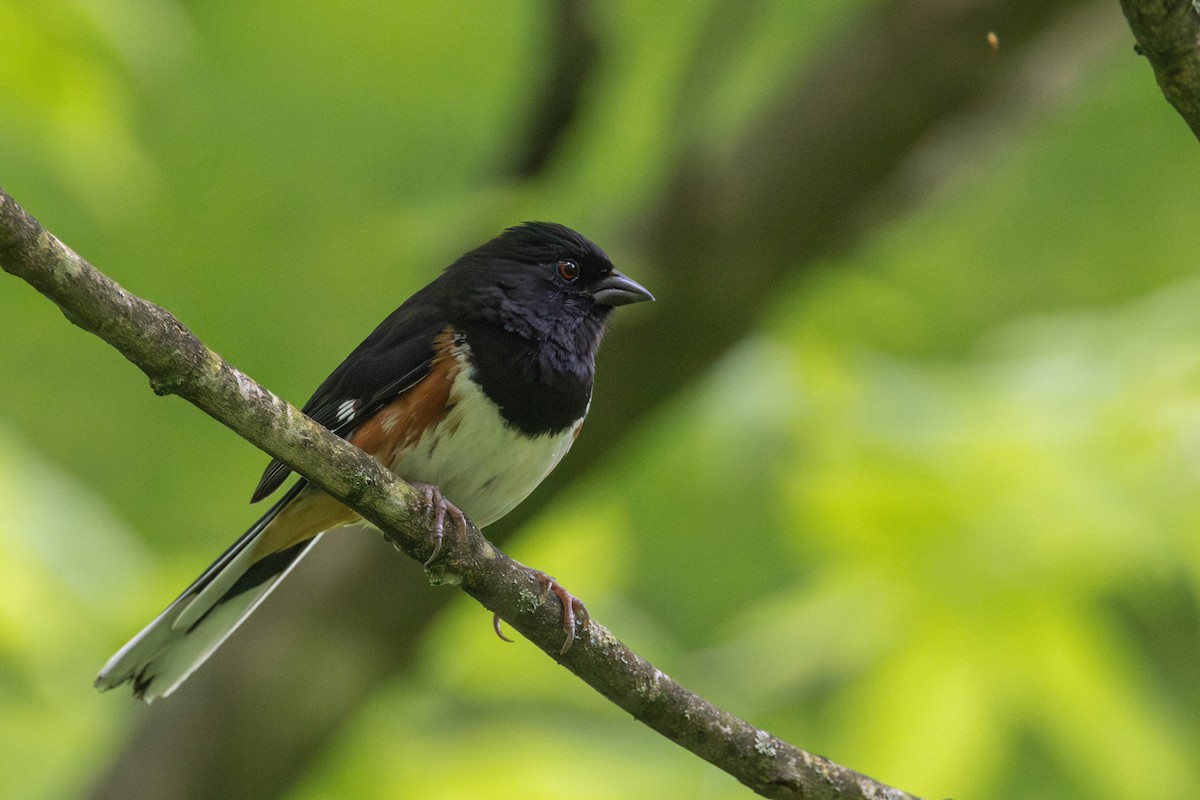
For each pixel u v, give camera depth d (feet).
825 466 32.78
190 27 38.06
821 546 34.24
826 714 34.40
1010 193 46.01
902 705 32.09
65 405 44.50
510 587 21.34
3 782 32.63
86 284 16.99
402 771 33.42
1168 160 45.24
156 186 36.55
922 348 43.78
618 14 32.89
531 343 26.81
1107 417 32.27
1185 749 35.73
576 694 35.55
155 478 44.45
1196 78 17.11
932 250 44.65
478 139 42.27
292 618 33.12
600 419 33.45
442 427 25.81
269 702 32.76
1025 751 40.01
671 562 43.68
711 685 35.12
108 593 33.45
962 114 34.17
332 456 19.67
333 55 42.73
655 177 34.40
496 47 41.93
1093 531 31.12
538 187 32.40
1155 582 37.09
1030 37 33.37
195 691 33.40
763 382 35.81
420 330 26.55
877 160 33.88
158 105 42.50
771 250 33.60
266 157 43.01
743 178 33.45
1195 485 31.12
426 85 42.63
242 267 42.88
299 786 33.58
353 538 33.01
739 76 40.86
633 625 36.19
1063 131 45.60
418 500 20.65
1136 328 34.50
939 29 33.22
